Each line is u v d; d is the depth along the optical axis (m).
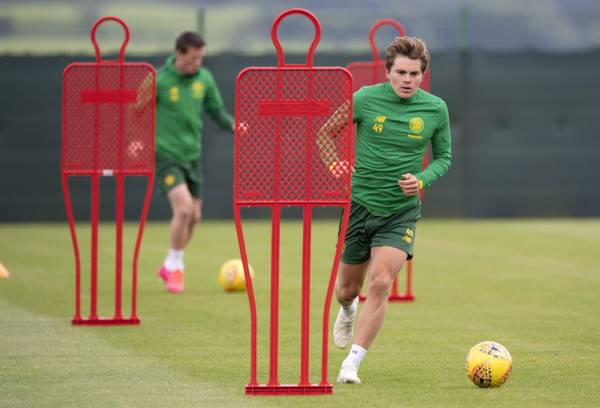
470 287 35.88
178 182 34.56
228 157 60.12
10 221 58.41
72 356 23.75
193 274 39.00
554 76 61.31
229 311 30.50
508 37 62.59
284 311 30.59
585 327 27.94
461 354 24.27
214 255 45.12
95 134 27.83
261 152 19.73
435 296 33.78
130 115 27.91
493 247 48.47
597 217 62.12
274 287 19.86
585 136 61.62
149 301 32.41
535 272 39.88
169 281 34.50
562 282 37.09
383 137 21.33
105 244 48.91
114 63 27.95
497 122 61.25
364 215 21.47
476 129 61.16
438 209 61.66
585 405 19.19
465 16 62.38
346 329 23.06
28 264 41.25
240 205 19.75
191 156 35.03
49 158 58.41
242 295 33.75
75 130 27.91
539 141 61.47
